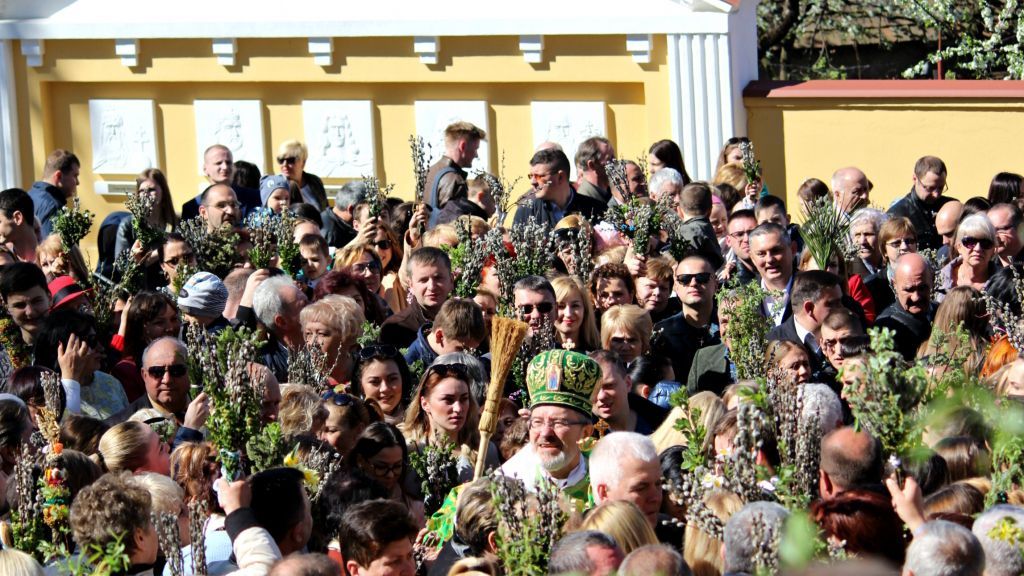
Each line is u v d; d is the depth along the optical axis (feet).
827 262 40.63
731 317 33.60
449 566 23.16
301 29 66.39
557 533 21.11
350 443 29.07
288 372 32.94
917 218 51.13
